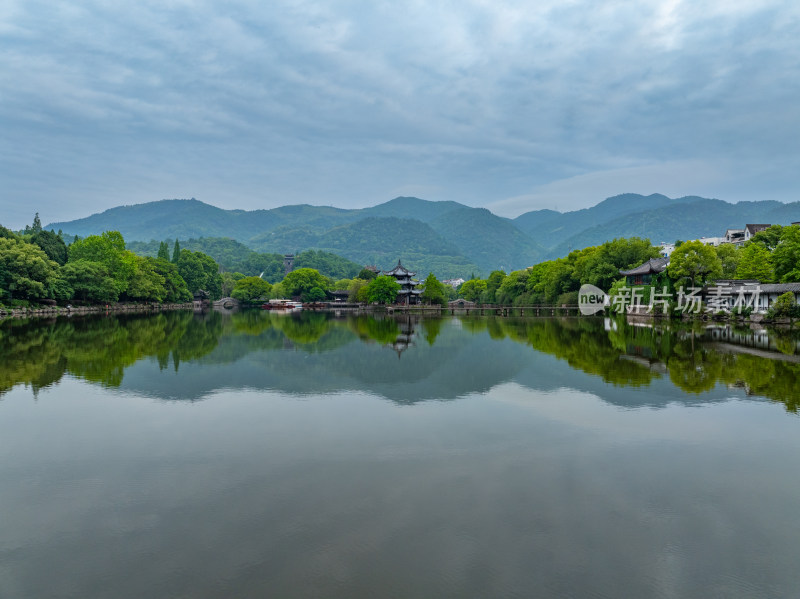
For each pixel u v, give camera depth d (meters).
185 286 171.75
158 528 12.07
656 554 11.04
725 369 32.47
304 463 16.25
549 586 9.88
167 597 9.53
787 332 56.44
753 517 12.74
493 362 36.28
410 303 161.88
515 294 153.00
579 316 104.00
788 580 10.16
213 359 37.94
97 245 121.81
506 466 15.99
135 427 20.20
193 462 16.34
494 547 11.23
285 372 32.34
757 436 18.97
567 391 26.52
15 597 9.48
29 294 93.00
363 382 29.16
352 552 10.99
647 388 27.09
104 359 37.25
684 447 17.78
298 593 9.61
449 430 19.78
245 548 11.16
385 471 15.56
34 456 16.91
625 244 114.00
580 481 14.84
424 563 10.60
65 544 11.38
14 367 33.41
